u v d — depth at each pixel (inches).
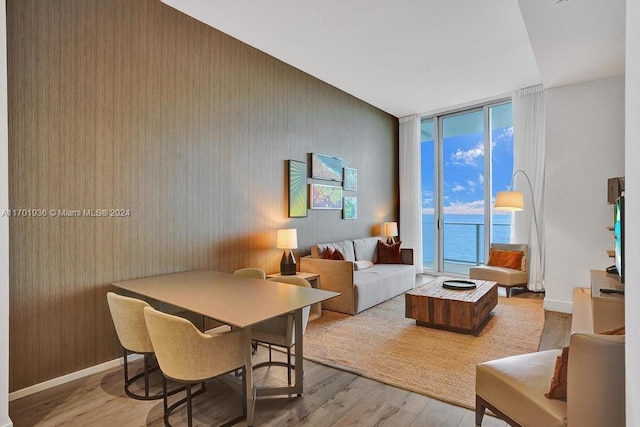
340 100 216.5
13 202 95.4
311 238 195.9
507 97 226.4
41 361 101.1
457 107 247.9
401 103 241.3
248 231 160.2
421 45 157.8
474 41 153.9
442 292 152.9
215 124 146.1
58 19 102.9
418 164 265.0
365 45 158.2
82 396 97.8
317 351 126.4
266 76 168.7
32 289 99.2
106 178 113.4
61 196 104.0
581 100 160.6
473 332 142.9
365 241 225.8
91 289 110.7
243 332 83.0
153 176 125.6
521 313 166.9
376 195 251.9
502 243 221.8
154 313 75.5
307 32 147.5
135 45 120.6
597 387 54.3
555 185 167.3
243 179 157.9
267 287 107.3
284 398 95.8
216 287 107.1
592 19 109.0
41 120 99.8
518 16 134.1
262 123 166.9
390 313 170.6
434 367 113.0
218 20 139.3
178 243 133.3
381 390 99.8
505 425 82.8
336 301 172.2
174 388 102.3
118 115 116.0
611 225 154.9
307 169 192.7
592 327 108.5
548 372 70.2
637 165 35.5
